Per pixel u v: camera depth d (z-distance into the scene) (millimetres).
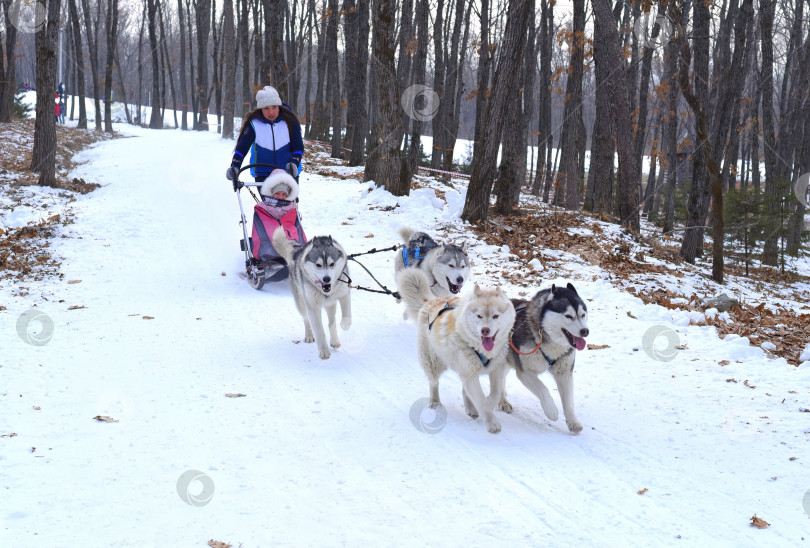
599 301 8875
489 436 4902
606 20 15016
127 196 15602
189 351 6715
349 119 27828
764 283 15883
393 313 8422
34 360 6141
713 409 5391
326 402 5539
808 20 29953
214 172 20016
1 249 10219
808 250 23656
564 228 13922
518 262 10930
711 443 4754
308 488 4023
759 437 4812
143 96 78500
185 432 4793
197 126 47875
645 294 9578
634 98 27703
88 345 6691
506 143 14750
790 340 7480
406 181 15945
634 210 15398
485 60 22938
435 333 5094
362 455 4527
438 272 7406
